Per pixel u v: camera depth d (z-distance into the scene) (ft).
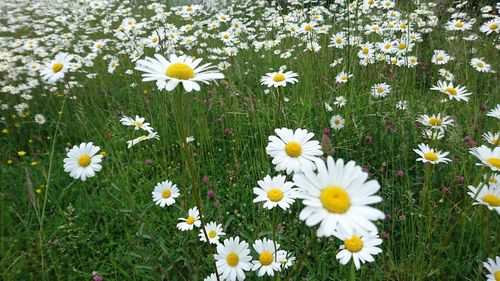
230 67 2.58
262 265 1.07
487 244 1.20
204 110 2.27
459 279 1.27
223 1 3.68
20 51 2.97
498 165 0.98
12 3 4.16
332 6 3.03
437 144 1.55
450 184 1.58
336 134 1.89
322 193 0.64
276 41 2.73
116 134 2.10
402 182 1.58
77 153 1.13
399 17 2.69
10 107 2.69
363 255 1.01
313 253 1.32
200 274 1.33
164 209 1.69
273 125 1.94
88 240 1.60
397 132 1.73
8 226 1.69
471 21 2.68
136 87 2.60
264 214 1.45
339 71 2.43
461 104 2.06
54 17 3.84
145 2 4.25
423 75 2.45
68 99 2.64
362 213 0.62
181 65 0.85
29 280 1.46
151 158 2.09
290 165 0.90
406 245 1.40
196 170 1.88
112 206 1.76
